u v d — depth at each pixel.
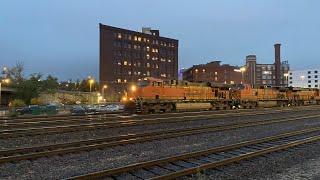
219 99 35.78
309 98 53.53
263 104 42.47
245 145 11.76
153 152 10.76
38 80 68.50
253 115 26.34
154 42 112.38
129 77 104.00
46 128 15.12
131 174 7.80
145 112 28.23
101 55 97.94
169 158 8.98
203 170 8.05
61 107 48.94
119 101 98.56
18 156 9.23
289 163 9.38
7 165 8.70
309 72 126.12
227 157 9.86
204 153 10.07
